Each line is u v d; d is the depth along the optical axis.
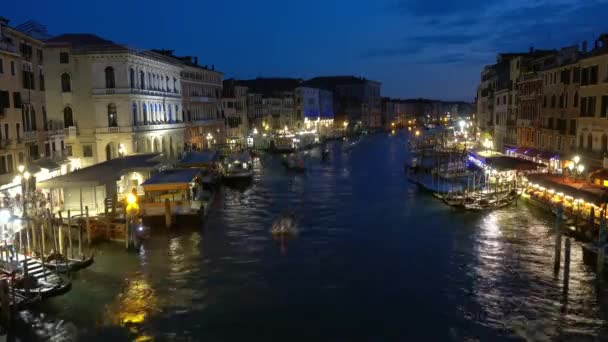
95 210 34.31
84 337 19.53
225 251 29.58
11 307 20.23
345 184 54.84
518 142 58.12
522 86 56.53
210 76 82.56
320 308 22.02
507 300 22.45
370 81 191.00
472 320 20.77
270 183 56.38
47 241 28.56
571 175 37.12
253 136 98.56
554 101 46.66
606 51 36.06
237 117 93.94
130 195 33.41
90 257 26.48
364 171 66.75
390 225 35.28
